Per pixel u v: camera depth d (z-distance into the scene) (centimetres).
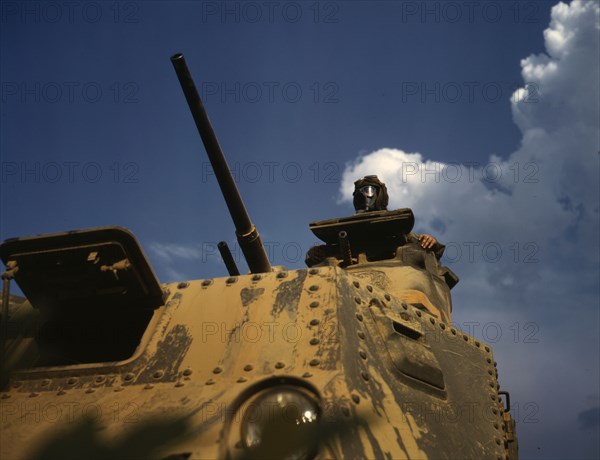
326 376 331
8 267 387
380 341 374
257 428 305
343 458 297
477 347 442
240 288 390
